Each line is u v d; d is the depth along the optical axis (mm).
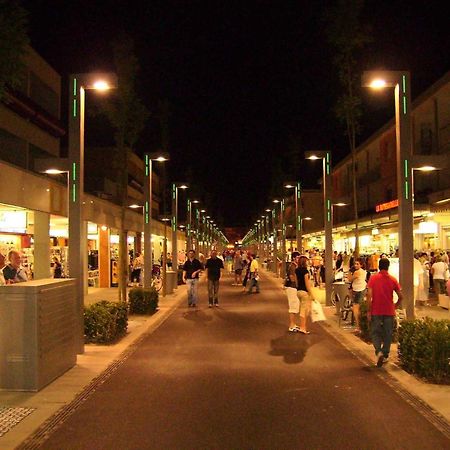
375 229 34844
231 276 48000
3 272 12875
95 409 7547
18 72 8211
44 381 8711
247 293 28219
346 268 20844
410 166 12062
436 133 30328
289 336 13953
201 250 65000
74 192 11422
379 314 10320
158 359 10977
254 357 11180
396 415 7266
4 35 7949
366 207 46438
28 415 7262
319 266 30438
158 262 42531
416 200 26906
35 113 27422
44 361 8727
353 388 8664
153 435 6492
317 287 28875
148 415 7258
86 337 12516
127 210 35406
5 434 6520
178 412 7383
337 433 6555
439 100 30109
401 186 12047
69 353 10000
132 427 6781
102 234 31859
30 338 8445
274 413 7336
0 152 24656
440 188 30234
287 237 59594
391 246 33469
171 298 24578
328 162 21234
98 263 31828
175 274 29016
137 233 42500
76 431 6660
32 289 8469
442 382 8891
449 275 20656
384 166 40750
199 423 6918
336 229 42188
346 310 16438
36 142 28938
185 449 6047
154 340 13328
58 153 32312
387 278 10406
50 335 9008
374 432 6598
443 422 6973
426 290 19797
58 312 9422
